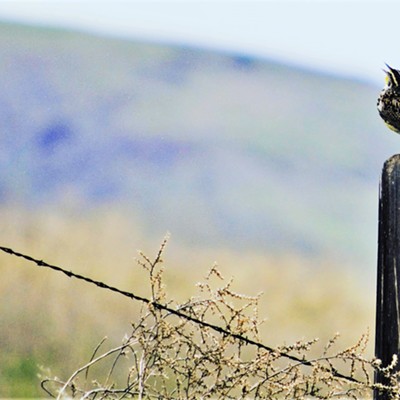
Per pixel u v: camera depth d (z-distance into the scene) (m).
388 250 16.89
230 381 16.42
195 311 16.66
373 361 16.48
